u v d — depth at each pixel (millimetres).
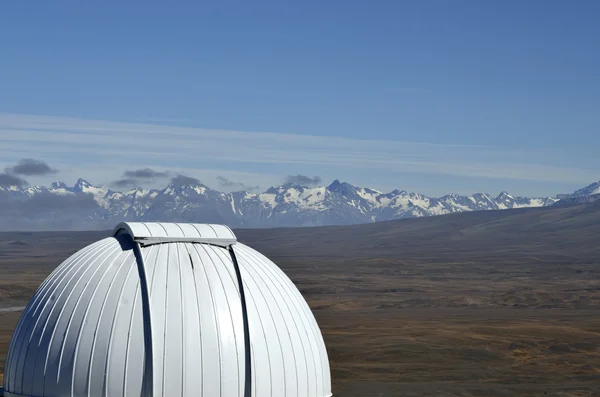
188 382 18266
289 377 19625
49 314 19234
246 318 19188
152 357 18109
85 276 19500
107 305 18766
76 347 18469
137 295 18859
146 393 18047
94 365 18266
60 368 18469
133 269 19359
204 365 18453
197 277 19453
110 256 19812
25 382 18922
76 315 18844
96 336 18453
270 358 19375
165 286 19031
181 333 18531
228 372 18641
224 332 18891
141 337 18375
